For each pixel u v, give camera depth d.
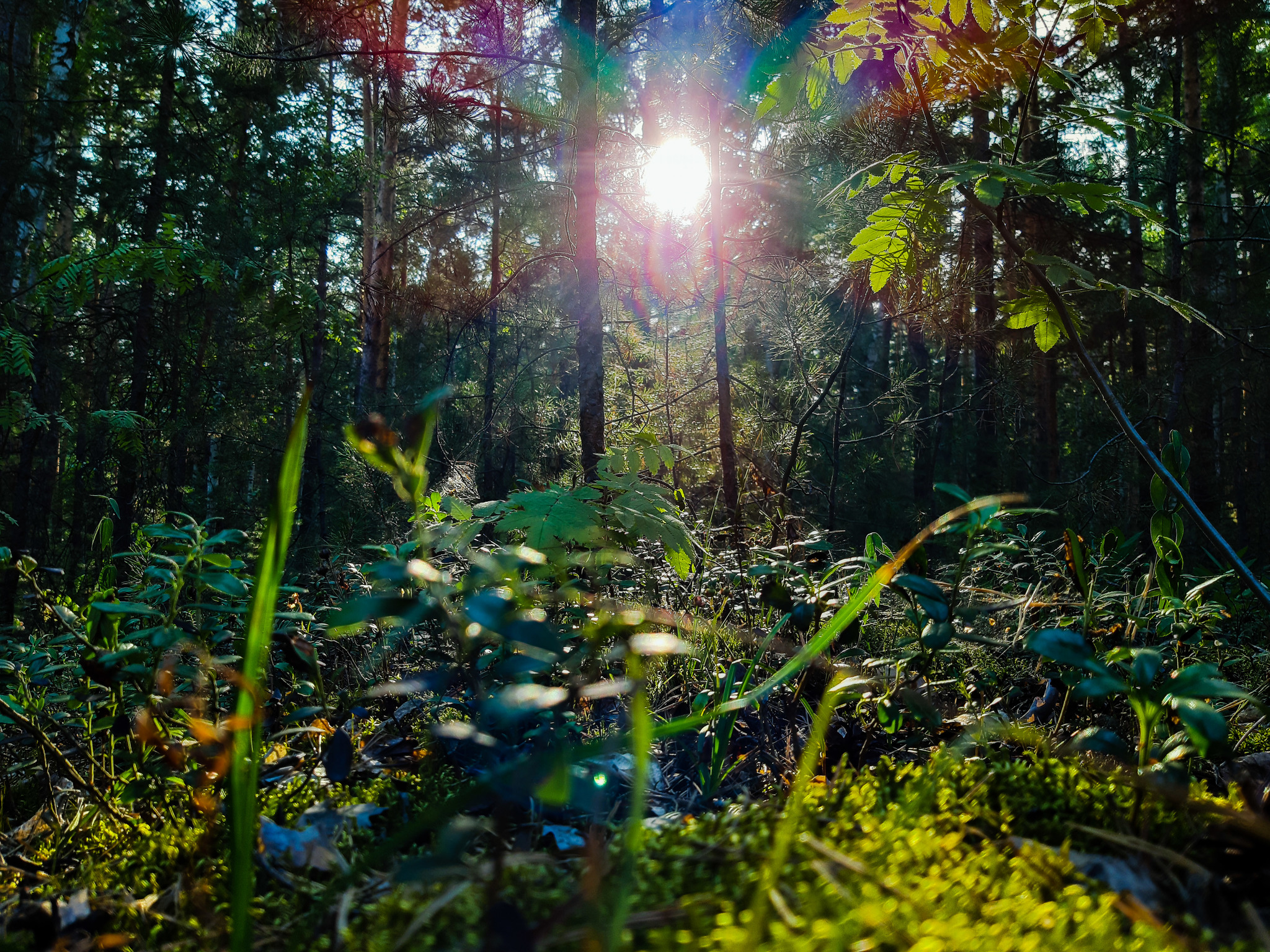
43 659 2.28
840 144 5.73
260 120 11.88
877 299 6.46
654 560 3.17
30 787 2.22
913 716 1.62
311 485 11.77
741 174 7.34
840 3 2.04
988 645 2.25
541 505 2.18
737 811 1.34
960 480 12.96
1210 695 1.16
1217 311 10.94
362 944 0.99
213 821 1.41
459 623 1.19
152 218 10.90
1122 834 1.26
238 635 1.97
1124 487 8.98
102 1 11.56
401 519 5.49
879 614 2.49
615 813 1.64
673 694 2.51
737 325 7.94
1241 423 13.62
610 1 6.78
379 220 13.60
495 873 0.92
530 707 0.92
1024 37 1.93
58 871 1.59
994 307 8.88
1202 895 1.09
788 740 2.19
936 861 1.10
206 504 12.44
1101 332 13.67
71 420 12.52
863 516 9.50
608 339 9.62
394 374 15.59
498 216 13.07
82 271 4.98
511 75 6.36
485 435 9.67
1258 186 13.97
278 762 1.88
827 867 1.02
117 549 10.30
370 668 1.80
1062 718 1.80
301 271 12.17
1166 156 12.77
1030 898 1.02
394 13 6.32
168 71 11.03
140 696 1.68
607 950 0.87
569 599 1.52
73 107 10.46
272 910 1.19
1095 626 2.17
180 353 12.01
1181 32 9.49
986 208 2.03
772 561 2.36
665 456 2.89
